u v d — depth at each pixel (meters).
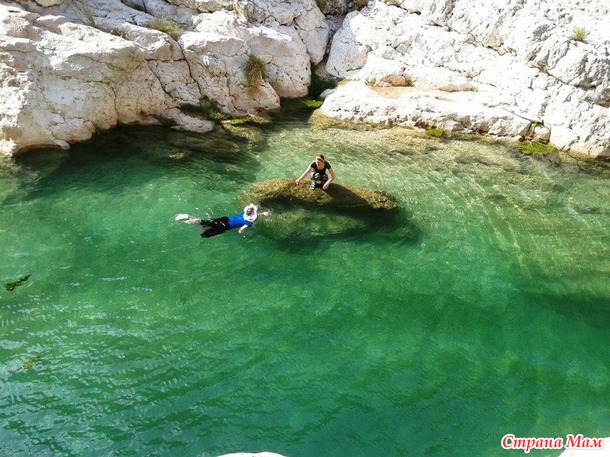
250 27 13.90
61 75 10.50
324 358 6.46
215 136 12.13
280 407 5.72
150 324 6.75
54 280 7.37
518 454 5.39
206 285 7.57
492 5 13.55
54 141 10.62
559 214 9.98
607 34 12.54
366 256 8.52
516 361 6.64
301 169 11.08
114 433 5.25
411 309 7.45
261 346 6.56
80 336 6.45
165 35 12.29
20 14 10.48
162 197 9.60
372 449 5.33
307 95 14.92
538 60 12.61
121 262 7.88
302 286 7.73
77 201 9.26
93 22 11.84
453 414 5.82
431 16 14.63
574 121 12.16
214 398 5.76
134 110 11.91
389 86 14.35
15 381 5.74
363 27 15.05
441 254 8.71
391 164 11.50
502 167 11.55
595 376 6.48
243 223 8.17
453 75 13.97
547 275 8.33
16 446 5.02
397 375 6.30
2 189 9.34
